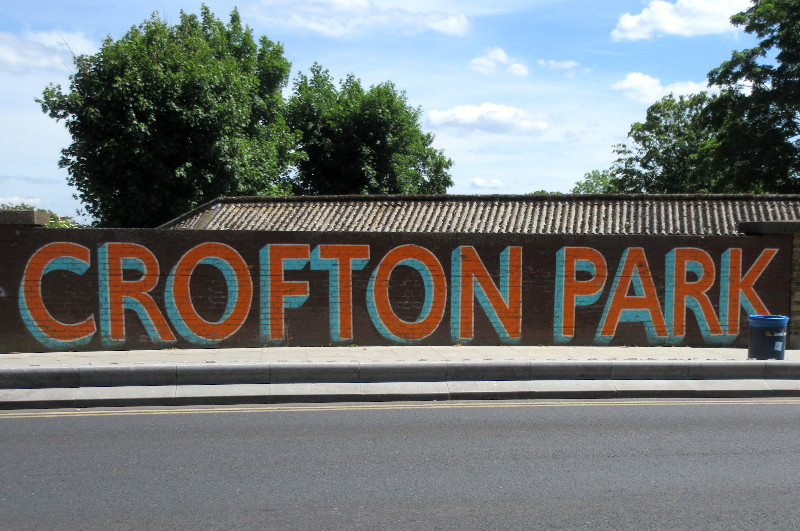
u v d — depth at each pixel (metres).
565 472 5.95
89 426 7.41
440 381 9.06
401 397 8.74
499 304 12.08
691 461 6.28
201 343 11.55
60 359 10.32
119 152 20.75
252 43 31.23
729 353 11.52
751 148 29.69
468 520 4.89
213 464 6.11
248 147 24.20
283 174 31.12
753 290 12.33
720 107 30.98
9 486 5.52
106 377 8.63
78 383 8.59
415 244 11.91
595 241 12.15
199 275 11.51
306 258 11.73
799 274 12.26
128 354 10.83
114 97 20.41
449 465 6.11
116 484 5.58
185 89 21.56
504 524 4.82
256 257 11.63
